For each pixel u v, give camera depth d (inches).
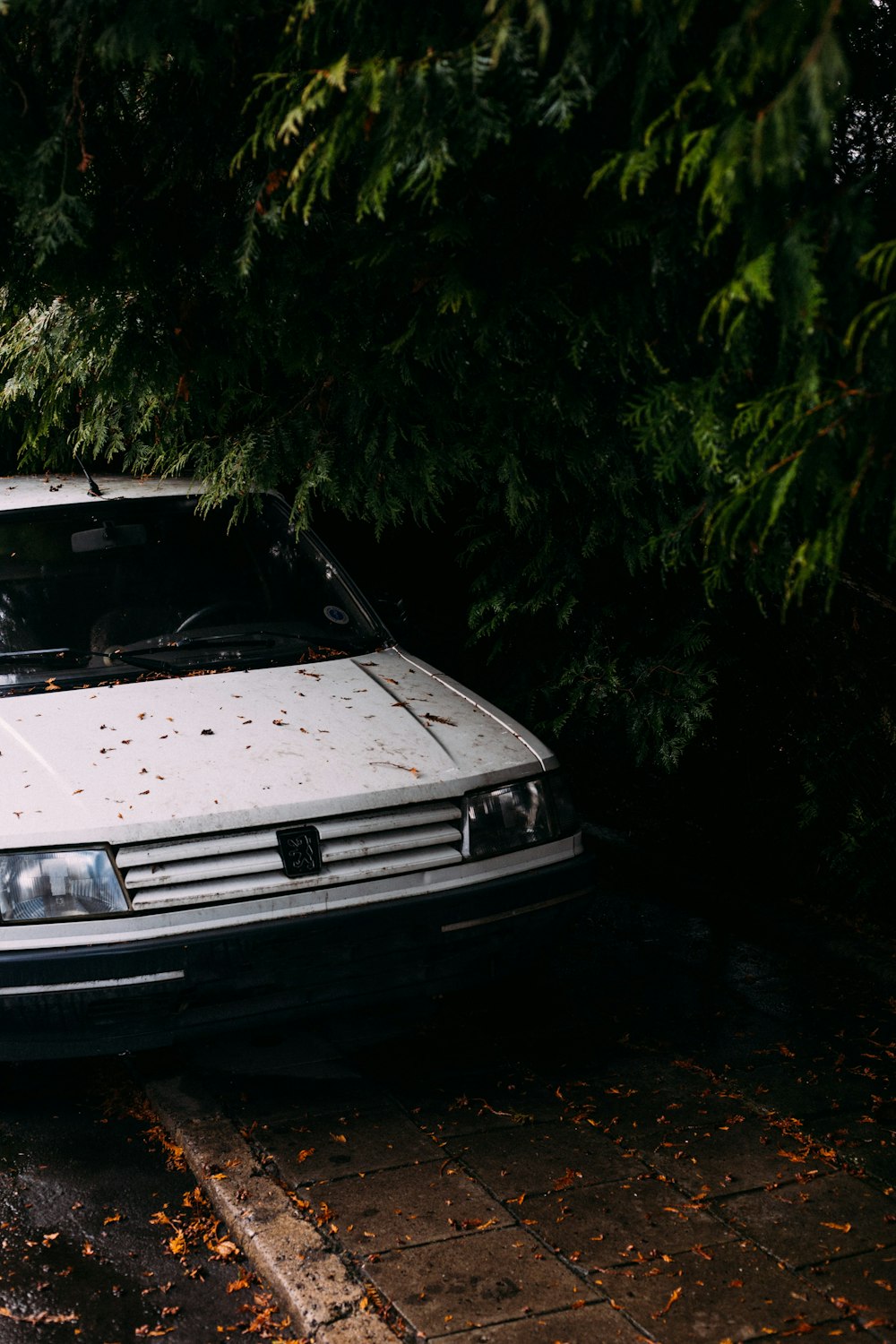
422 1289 116.0
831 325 112.0
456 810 157.9
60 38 125.0
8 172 129.7
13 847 139.5
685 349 136.9
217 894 142.7
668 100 117.4
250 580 202.7
